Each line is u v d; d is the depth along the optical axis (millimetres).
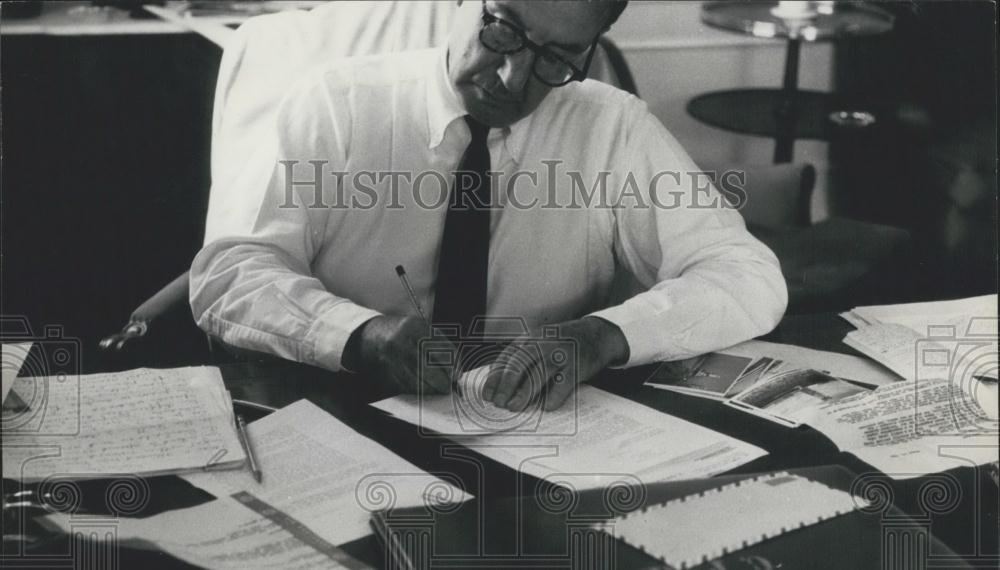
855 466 986
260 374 1190
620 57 1885
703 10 2898
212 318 1341
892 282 1708
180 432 1031
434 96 1530
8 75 2111
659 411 1095
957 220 2545
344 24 1779
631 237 1609
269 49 1740
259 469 970
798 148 3100
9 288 1989
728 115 2943
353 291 1572
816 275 1724
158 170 2193
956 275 1741
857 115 3027
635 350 1209
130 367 1363
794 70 2963
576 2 1309
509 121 1471
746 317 1299
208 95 2191
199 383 1149
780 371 1192
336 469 969
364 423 1063
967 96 2887
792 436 1040
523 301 1603
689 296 1282
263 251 1442
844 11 2852
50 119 2113
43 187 2105
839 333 1320
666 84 3562
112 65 2148
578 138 1589
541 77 1388
